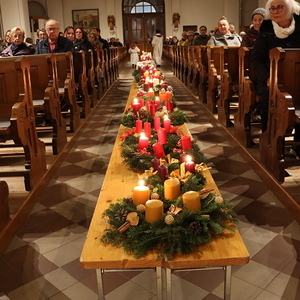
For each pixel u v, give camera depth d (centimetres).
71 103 532
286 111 310
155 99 476
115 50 1352
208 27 2342
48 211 326
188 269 181
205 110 699
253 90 415
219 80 627
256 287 222
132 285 227
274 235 277
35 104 430
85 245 183
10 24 1652
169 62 1778
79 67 638
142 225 184
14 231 289
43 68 456
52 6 2322
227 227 189
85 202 342
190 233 177
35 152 359
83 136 565
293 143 405
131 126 384
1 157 465
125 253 176
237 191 352
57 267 248
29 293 223
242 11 2262
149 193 213
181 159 254
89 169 425
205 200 202
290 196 309
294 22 371
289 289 220
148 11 2370
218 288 221
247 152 425
